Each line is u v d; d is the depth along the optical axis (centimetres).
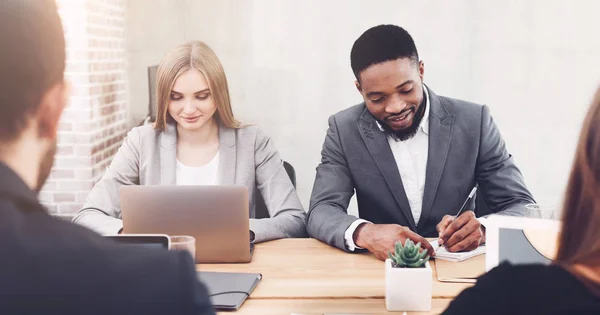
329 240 202
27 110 63
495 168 232
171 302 60
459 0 411
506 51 414
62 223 64
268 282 170
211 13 417
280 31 418
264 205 259
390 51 218
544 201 424
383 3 413
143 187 181
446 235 190
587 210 77
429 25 414
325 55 419
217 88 240
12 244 60
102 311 59
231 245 185
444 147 230
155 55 420
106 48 377
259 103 426
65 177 348
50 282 59
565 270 78
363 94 228
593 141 77
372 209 233
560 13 409
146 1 416
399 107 222
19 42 62
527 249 137
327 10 415
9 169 63
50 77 64
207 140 250
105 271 61
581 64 412
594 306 74
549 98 416
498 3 411
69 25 336
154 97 377
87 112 343
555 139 419
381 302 156
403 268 150
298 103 425
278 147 430
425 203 229
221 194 181
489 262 140
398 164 236
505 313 80
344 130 238
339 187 230
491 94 419
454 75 418
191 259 65
